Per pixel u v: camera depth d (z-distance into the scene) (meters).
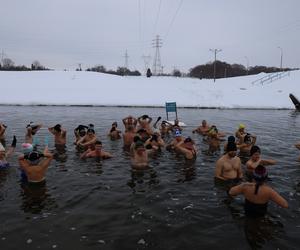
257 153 10.58
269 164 11.38
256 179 7.18
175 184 9.47
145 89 48.69
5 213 7.46
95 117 26.50
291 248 6.09
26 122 22.33
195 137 16.69
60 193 8.69
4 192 8.69
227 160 9.86
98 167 11.07
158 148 13.60
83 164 11.39
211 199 8.35
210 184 9.46
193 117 27.95
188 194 8.70
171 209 7.75
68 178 9.89
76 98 42.75
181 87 50.91
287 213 7.47
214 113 32.22
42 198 8.34
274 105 42.31
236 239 6.39
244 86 54.00
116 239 6.39
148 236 6.51
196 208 7.80
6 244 6.18
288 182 9.64
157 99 43.16
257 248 6.09
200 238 6.43
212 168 11.04
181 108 38.31
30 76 55.31
